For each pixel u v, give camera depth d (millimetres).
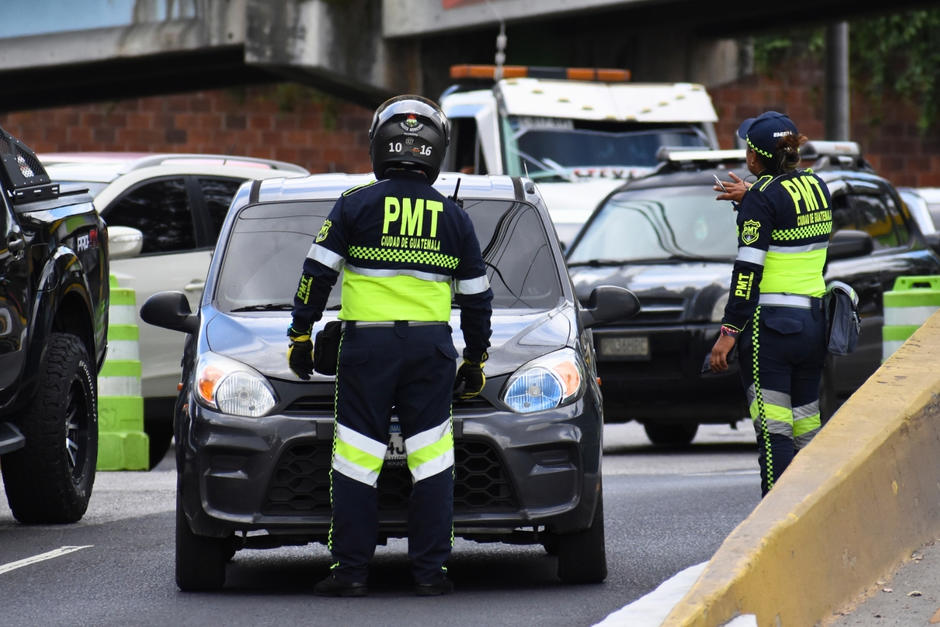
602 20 84812
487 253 23906
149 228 40312
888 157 113688
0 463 28266
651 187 44000
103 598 21281
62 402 28141
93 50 83438
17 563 24234
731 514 28297
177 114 105438
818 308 23516
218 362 21391
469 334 20672
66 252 28828
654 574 22672
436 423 20531
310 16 80562
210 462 20891
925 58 113188
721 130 111438
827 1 79312
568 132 54906
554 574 23109
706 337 38656
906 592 18688
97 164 40906
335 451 20531
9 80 91312
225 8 81375
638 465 38125
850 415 20406
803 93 112250
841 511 18484
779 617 16844
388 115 20734
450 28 80125
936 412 21281
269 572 23656
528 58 85438
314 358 20594
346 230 20328
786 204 23297
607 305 23828
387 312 20312
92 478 29719
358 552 20812
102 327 31094
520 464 20906
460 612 19844
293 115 106250
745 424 52438
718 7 81500
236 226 24438
